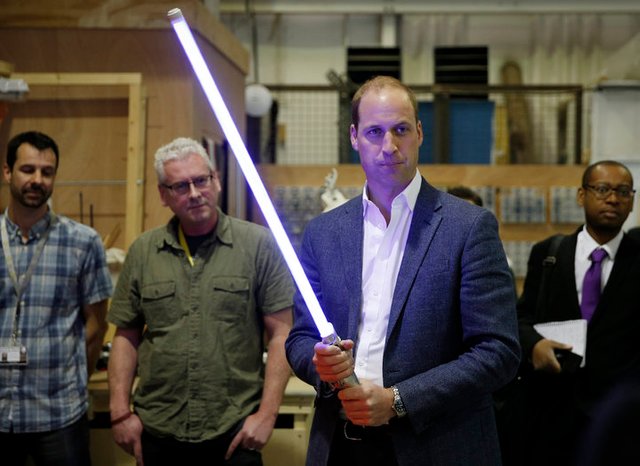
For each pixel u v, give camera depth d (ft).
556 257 8.41
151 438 7.11
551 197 16.63
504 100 19.30
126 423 7.16
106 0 11.25
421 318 4.67
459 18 20.20
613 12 19.57
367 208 5.12
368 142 4.75
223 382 7.05
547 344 7.89
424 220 4.87
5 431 7.36
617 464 1.85
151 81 11.31
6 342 7.42
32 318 7.46
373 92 4.75
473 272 4.64
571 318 8.13
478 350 4.56
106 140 11.28
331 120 19.71
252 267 7.33
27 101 11.32
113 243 11.14
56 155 7.74
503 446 8.35
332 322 4.99
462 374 4.45
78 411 7.66
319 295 5.22
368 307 4.91
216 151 12.65
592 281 8.14
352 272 4.98
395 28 20.02
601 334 7.88
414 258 4.77
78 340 7.80
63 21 11.30
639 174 16.67
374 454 4.78
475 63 18.01
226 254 7.30
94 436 8.86
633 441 1.85
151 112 11.29
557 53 20.11
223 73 13.15
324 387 4.83
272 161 18.52
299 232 16.55
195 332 7.10
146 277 7.31
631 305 7.82
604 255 8.17
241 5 19.75
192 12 11.16
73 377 7.64
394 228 4.95
